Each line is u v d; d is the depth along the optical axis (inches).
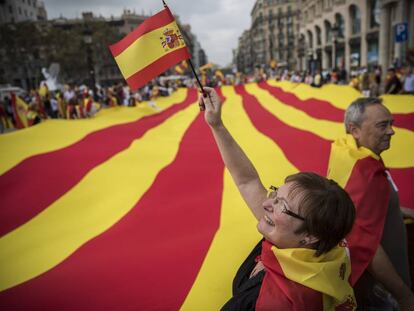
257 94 362.6
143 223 98.6
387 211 62.8
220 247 82.4
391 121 65.5
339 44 1467.8
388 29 976.3
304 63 2128.4
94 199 119.2
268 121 221.3
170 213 103.0
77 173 135.9
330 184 44.0
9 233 101.7
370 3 1205.1
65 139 171.3
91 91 701.3
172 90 914.7
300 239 42.6
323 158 142.6
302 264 40.3
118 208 112.3
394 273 56.2
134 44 64.6
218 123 64.3
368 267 56.4
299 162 140.3
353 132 68.3
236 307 44.5
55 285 73.8
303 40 2121.1
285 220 42.5
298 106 252.8
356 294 60.3
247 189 62.7
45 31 1851.6
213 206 104.7
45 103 571.8
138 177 132.0
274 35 3609.7
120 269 76.7
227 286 69.8
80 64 1823.3
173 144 171.9
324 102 250.2
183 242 85.8
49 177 132.2
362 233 55.9
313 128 190.5
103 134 181.2
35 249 91.4
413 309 56.5
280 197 44.0
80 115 467.2
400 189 116.3
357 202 58.2
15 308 68.7
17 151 153.9
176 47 63.5
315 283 39.6
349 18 1363.2
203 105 64.8
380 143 65.7
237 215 98.5
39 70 1817.2
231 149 64.3
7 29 1653.5
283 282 40.8
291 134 180.7
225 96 394.0
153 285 70.9
